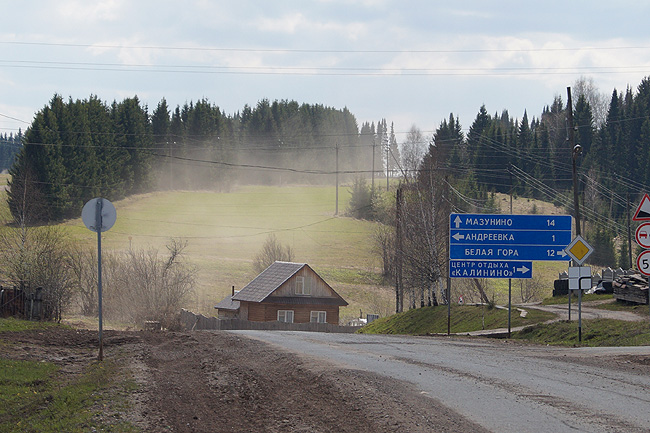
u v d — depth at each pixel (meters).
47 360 25.50
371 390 18.62
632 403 17.03
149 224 165.12
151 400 18.42
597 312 51.97
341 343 33.62
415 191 84.00
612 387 19.48
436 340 39.03
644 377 21.50
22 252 65.12
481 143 182.38
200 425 16.12
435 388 19.08
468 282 101.12
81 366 24.88
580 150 59.28
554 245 47.66
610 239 134.38
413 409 16.30
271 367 24.02
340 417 16.08
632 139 178.50
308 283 98.12
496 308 64.25
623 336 37.84
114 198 185.50
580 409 16.27
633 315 47.47
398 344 33.72
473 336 47.53
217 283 120.44
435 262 76.12
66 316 68.75
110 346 30.92
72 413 16.91
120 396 18.78
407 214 81.56
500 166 177.75
